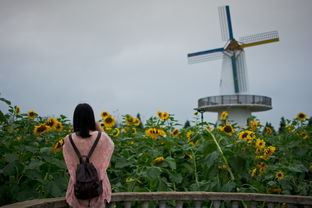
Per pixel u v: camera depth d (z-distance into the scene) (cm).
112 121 530
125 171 463
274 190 479
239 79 3297
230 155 423
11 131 436
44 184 339
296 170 479
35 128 404
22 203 261
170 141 500
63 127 584
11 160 345
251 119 730
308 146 581
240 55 3369
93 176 268
